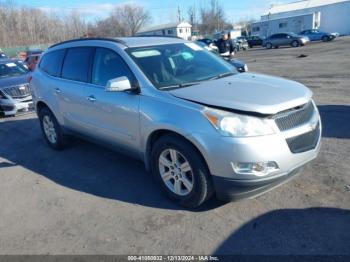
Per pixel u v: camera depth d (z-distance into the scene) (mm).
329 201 3658
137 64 4129
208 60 4750
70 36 81625
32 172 5270
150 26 81500
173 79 4105
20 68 11172
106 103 4383
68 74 5297
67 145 6039
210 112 3307
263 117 3207
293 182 4113
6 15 76062
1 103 9250
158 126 3660
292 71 14664
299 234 3184
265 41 35094
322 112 7027
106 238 3398
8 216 4020
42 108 6176
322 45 30391
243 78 4172
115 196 4215
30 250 3328
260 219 3455
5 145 6844
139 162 5199
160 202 3967
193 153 3438
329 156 4789
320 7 50531
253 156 3137
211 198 3914
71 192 4441
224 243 3162
